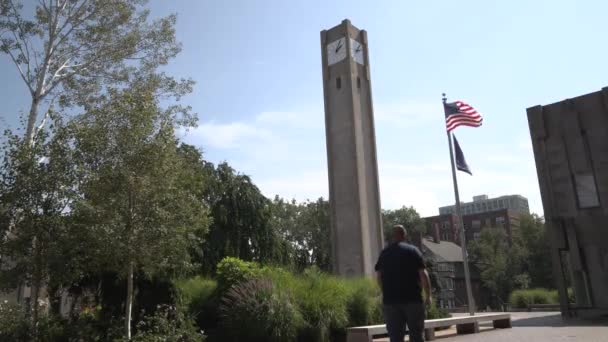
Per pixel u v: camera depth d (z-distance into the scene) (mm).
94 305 15445
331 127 32719
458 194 21922
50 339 11898
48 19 19484
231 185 31375
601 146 22359
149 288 14922
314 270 16969
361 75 33812
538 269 68375
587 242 22125
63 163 11914
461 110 23156
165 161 12320
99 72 20281
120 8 20156
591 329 15242
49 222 11547
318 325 14133
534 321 21125
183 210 12570
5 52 18938
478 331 17031
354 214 30156
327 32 34844
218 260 27516
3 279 11336
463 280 76375
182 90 19297
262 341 13227
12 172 11820
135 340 11758
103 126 12344
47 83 19766
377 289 17859
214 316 15164
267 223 32656
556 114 23906
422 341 6168
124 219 11797
